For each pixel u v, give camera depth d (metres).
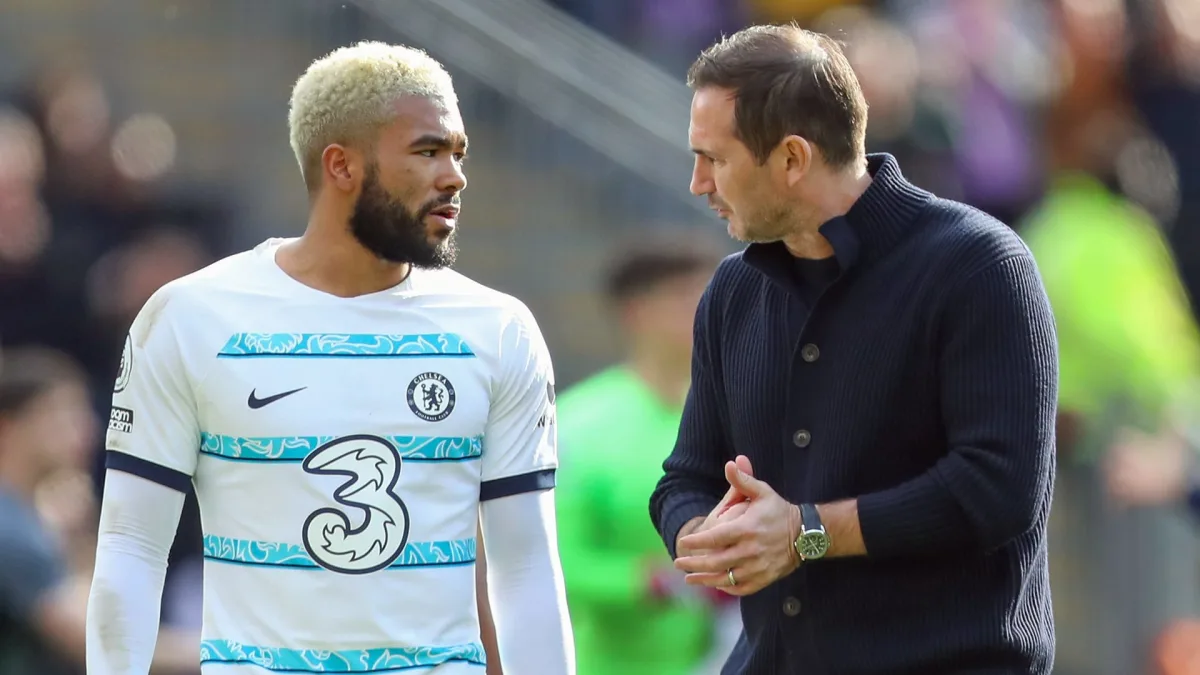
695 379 13.67
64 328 28.55
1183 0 31.12
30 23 32.50
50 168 29.42
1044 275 26.19
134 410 12.80
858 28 30.94
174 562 23.50
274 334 12.82
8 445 21.33
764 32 12.55
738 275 13.30
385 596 12.64
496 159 32.25
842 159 12.39
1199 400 26.28
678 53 34.12
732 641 19.92
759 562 12.02
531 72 32.41
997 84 30.59
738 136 12.33
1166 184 30.64
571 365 31.58
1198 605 25.27
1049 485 12.27
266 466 12.66
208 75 32.44
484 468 13.28
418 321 13.07
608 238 32.16
